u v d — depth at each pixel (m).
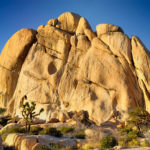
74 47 37.97
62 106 34.41
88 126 28.16
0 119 33.03
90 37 37.59
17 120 32.09
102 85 33.00
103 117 30.33
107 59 34.12
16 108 37.66
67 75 36.09
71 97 34.31
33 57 40.28
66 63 37.53
